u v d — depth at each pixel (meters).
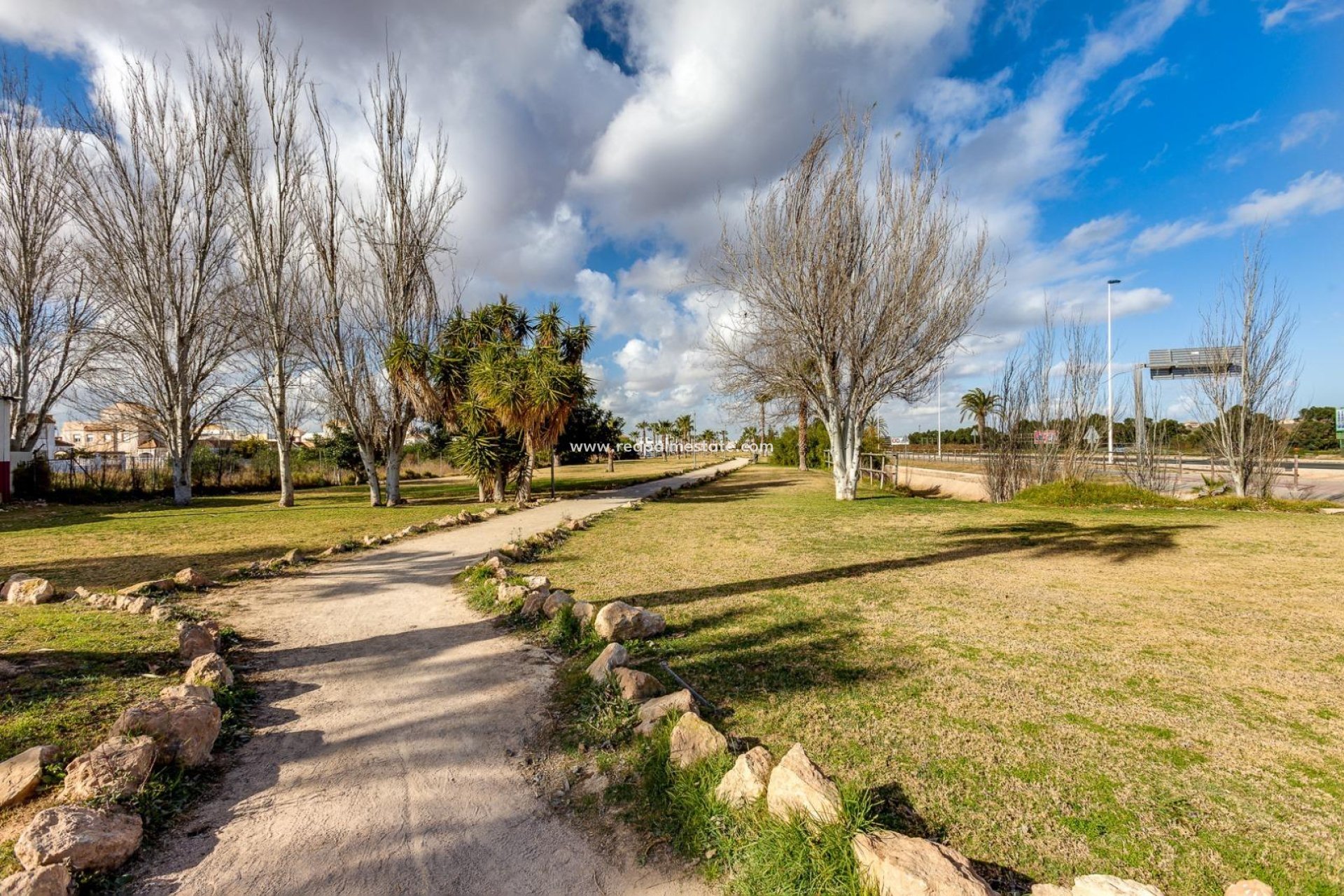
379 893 2.42
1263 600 6.50
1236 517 13.28
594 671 4.52
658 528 12.84
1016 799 2.88
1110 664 4.65
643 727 3.60
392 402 19.77
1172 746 3.38
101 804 2.72
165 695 3.66
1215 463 18.22
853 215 17.16
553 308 24.23
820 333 17.59
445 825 2.88
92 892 2.34
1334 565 8.23
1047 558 8.93
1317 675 4.41
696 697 4.04
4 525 14.23
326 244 19.17
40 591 6.68
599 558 9.41
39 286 22.95
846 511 15.55
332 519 15.55
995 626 5.64
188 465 21.23
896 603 6.49
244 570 8.39
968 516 14.06
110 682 4.23
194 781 3.18
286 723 3.95
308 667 4.95
